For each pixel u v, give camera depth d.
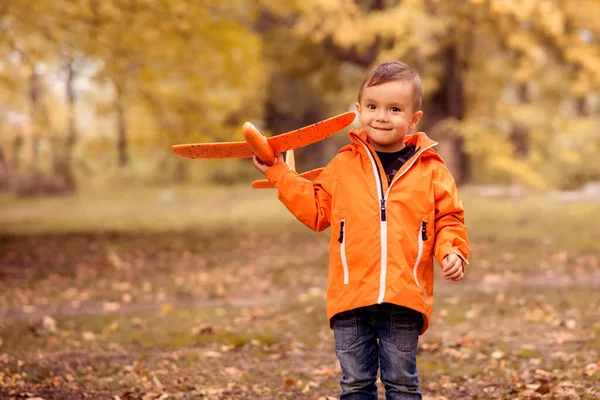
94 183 35.06
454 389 4.62
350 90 32.47
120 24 13.33
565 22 20.34
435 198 3.30
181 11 13.14
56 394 4.54
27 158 31.97
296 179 3.39
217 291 8.91
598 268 9.73
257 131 3.32
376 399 3.34
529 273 9.55
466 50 23.20
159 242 13.89
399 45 20.44
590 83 21.41
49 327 6.85
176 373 5.07
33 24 13.41
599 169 24.44
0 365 5.26
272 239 14.18
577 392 4.35
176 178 36.16
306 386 4.72
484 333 6.24
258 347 5.95
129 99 14.79
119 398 4.43
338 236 3.28
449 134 24.70
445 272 3.17
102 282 9.70
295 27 21.39
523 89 26.16
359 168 3.33
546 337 6.00
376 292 3.15
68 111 30.84
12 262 11.44
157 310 7.82
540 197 21.38
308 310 7.45
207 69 14.44
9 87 16.45
